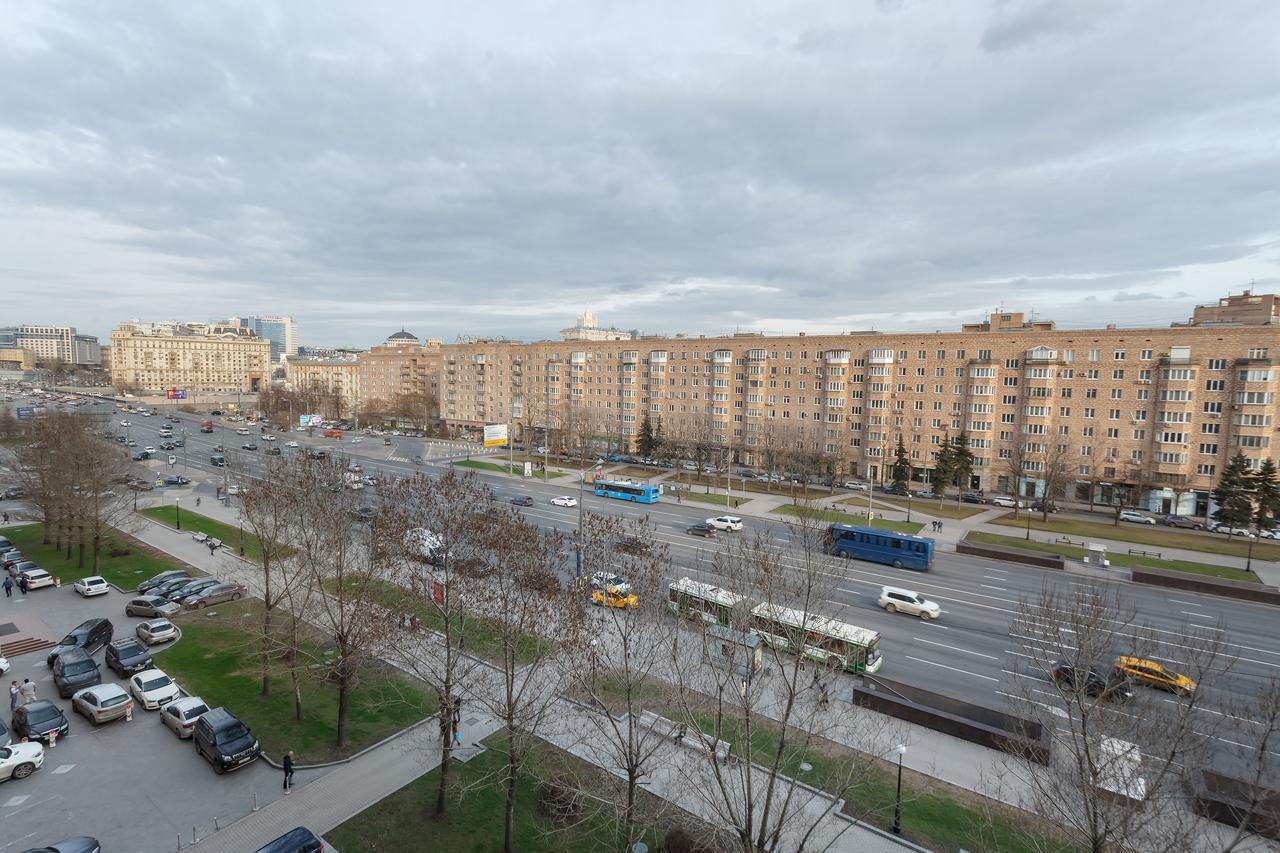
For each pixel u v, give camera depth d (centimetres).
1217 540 6644
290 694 3100
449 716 2280
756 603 2580
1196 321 9169
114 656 3309
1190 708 1883
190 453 11394
